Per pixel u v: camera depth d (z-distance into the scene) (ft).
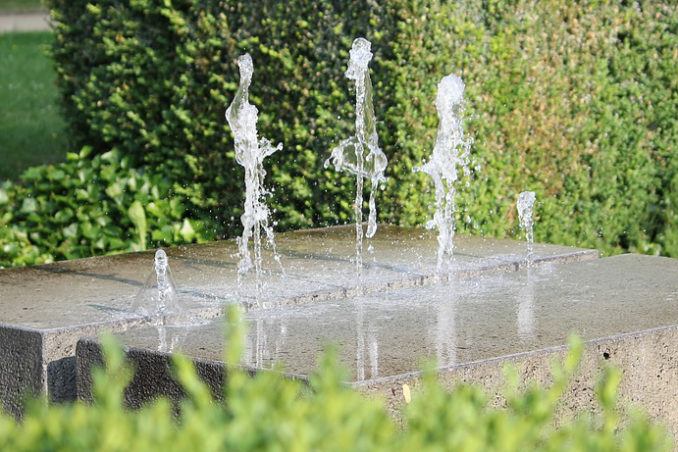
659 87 28.25
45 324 15.31
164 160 27.30
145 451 8.00
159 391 13.66
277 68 24.91
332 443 8.02
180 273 18.84
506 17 24.45
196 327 15.30
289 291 17.28
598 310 16.10
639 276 18.70
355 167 24.07
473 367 13.09
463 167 24.13
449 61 23.49
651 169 28.58
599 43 26.86
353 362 13.28
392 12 23.29
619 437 14.32
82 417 8.64
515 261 19.69
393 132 23.61
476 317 15.75
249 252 20.71
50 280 18.39
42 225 26.43
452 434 8.28
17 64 59.52
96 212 26.30
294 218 25.39
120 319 15.56
